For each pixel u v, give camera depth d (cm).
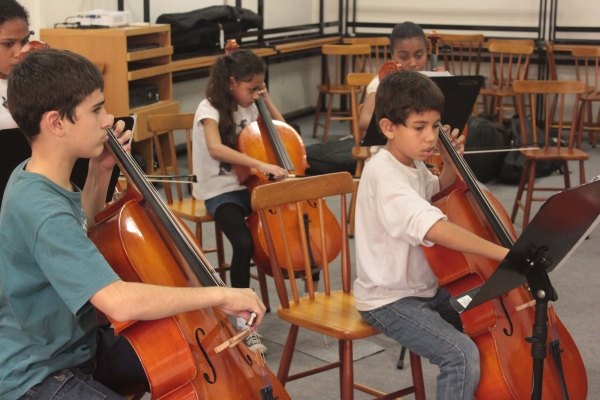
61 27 435
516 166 490
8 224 138
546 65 664
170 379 142
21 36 218
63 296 133
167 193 311
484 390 180
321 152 515
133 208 158
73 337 147
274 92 697
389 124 191
